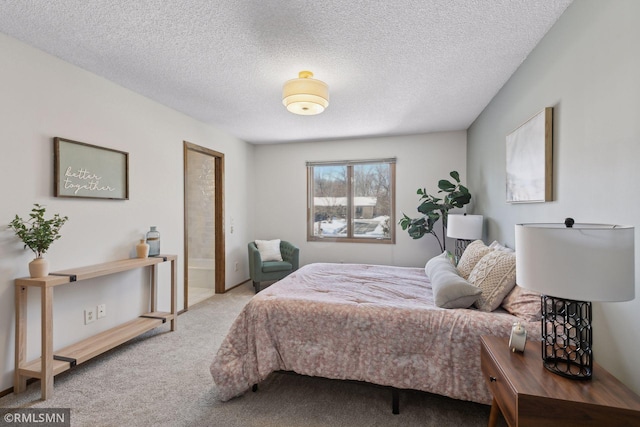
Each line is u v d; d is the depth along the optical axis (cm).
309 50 226
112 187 279
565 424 109
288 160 535
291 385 216
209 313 364
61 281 209
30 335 217
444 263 256
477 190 395
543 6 178
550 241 113
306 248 529
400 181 486
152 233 313
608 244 107
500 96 300
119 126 288
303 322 200
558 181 192
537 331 164
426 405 193
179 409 188
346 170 513
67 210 242
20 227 203
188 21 191
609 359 147
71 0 171
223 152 455
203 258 511
